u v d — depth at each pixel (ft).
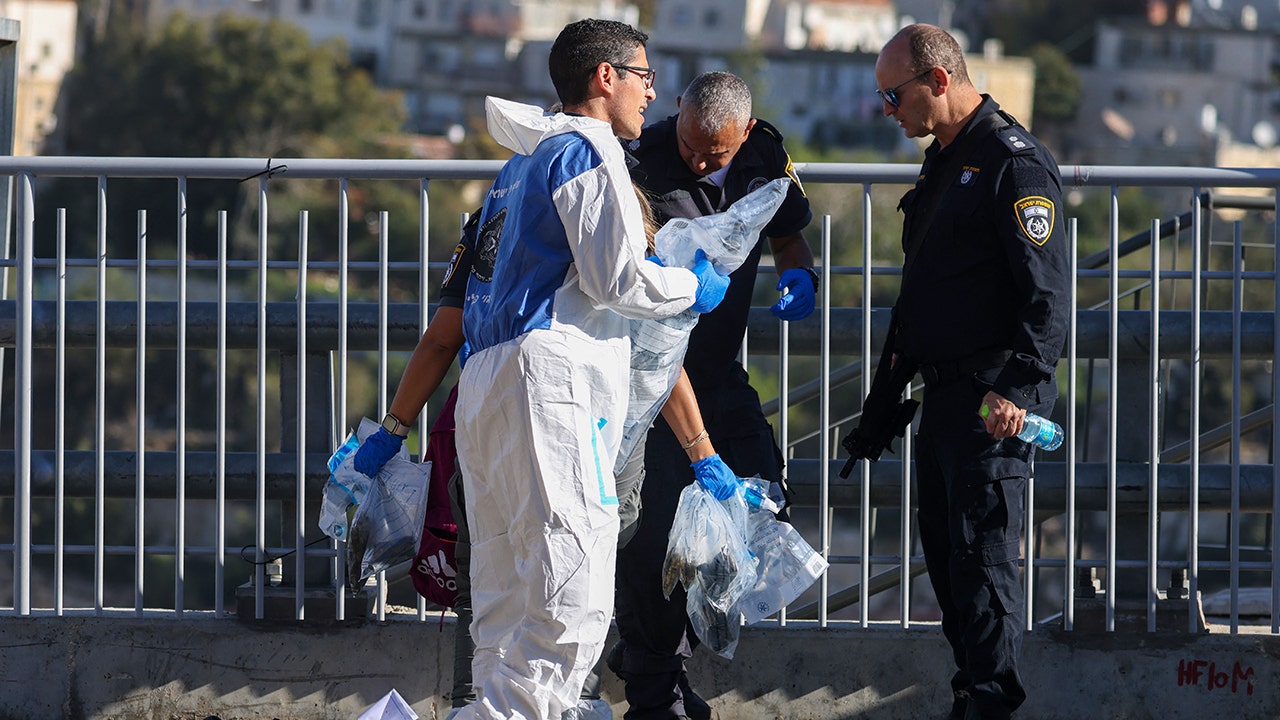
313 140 637.71
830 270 50.44
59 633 51.01
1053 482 51.13
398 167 49.29
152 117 634.43
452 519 43.70
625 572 45.68
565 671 37.29
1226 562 50.62
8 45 60.39
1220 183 49.26
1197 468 50.24
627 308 36.83
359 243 368.89
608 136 37.11
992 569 43.24
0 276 57.82
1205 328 51.13
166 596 257.96
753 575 43.45
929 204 43.83
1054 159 42.73
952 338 43.47
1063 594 50.62
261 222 49.96
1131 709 50.44
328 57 653.30
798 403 58.03
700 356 45.93
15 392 50.93
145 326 51.31
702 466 42.91
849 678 50.70
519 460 36.81
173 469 51.08
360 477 43.37
